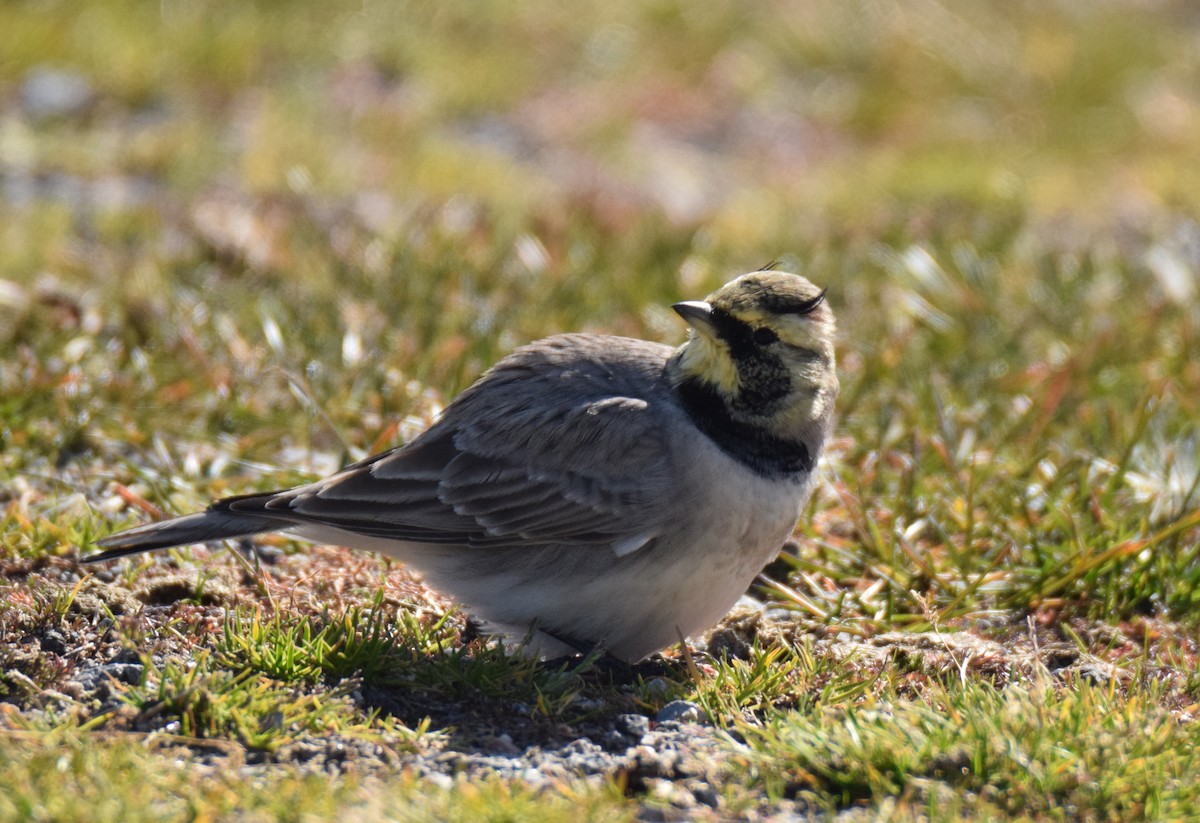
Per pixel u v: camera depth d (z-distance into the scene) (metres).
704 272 16.92
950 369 14.65
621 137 24.50
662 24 28.61
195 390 13.09
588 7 28.48
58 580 9.90
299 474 11.95
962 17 30.20
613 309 15.79
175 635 9.12
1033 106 27.41
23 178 19.88
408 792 7.14
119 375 13.11
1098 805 7.29
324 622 9.21
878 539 11.04
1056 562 10.91
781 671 8.91
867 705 8.39
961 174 23.12
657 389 9.42
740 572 9.23
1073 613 10.50
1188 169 24.53
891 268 17.23
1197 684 9.23
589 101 25.84
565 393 9.51
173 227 17.50
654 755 7.92
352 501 9.32
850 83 27.94
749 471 9.11
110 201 19.11
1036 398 13.96
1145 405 12.51
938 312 15.91
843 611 10.45
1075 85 27.67
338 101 23.88
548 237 17.70
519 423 9.36
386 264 16.02
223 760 7.58
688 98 26.66
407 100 24.38
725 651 9.45
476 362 13.94
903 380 14.16
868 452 12.68
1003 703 8.05
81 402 12.53
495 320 14.63
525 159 23.30
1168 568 10.70
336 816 6.80
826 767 7.61
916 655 9.51
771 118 26.52
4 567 10.00
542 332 14.77
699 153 24.92
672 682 8.86
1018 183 23.00
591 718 8.50
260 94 23.59
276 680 8.45
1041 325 16.02
